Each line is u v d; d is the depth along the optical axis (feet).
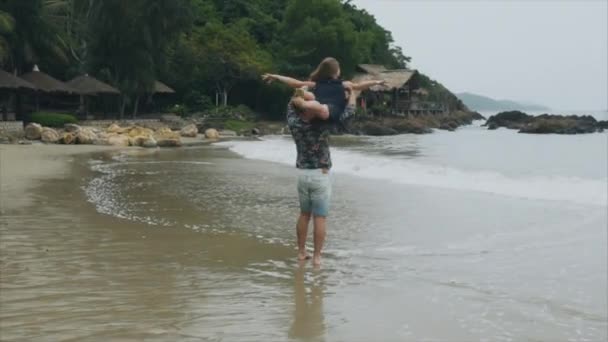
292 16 219.00
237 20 244.63
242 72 192.75
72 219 28.22
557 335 13.70
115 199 35.86
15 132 102.42
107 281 17.26
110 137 99.91
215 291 16.28
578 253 22.08
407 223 28.43
